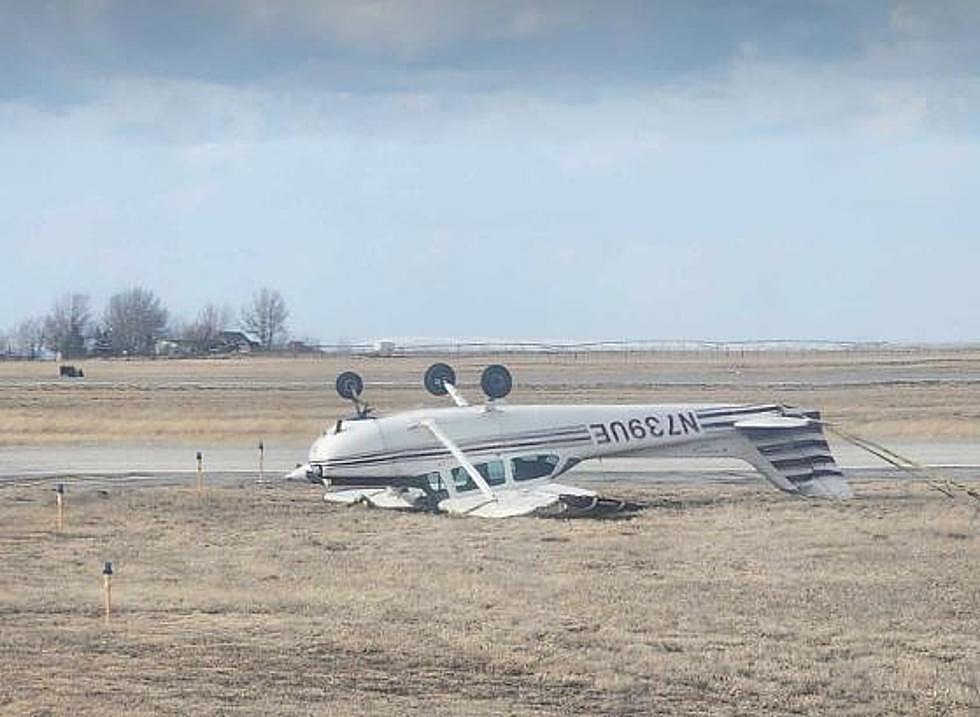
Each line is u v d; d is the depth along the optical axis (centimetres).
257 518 4403
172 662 2477
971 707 2250
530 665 2480
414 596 3081
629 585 3194
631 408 4891
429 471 4722
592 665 2475
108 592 2878
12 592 3150
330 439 4722
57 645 2603
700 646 2620
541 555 3625
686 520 4256
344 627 2762
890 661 2520
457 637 2672
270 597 3081
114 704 2189
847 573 3350
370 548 3781
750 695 2316
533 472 4794
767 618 2853
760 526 4112
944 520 4212
